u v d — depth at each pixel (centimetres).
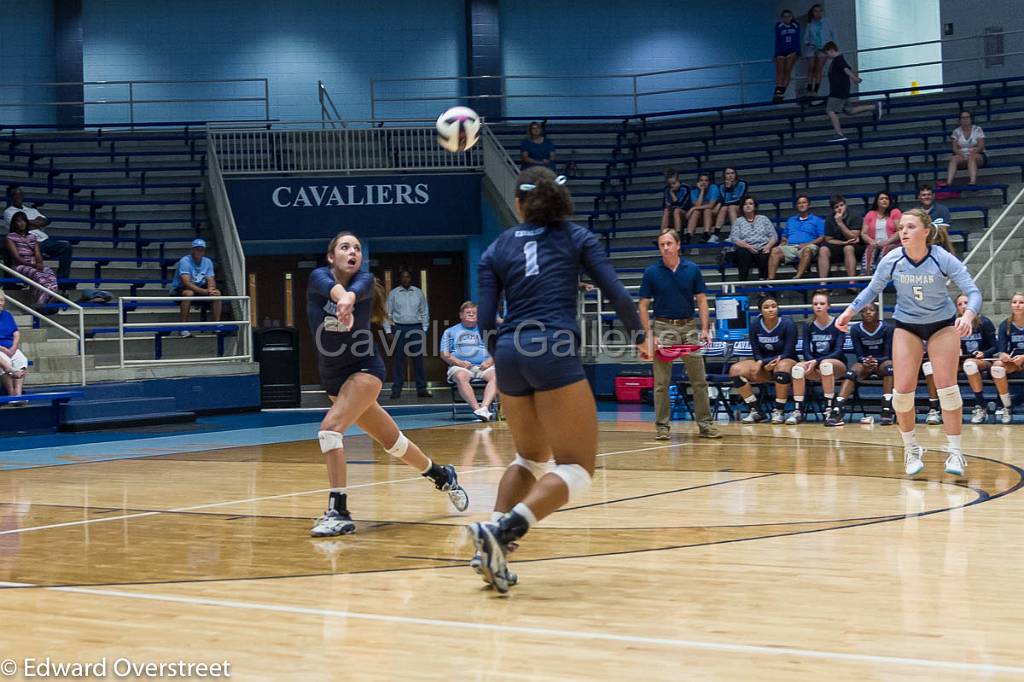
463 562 516
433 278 2239
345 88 2461
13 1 2361
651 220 2089
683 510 659
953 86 2112
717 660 344
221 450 1128
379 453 1063
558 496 439
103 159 2206
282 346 1773
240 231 2091
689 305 1101
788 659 344
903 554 513
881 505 665
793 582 458
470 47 2450
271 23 2445
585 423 447
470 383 1427
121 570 508
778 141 2219
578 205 2158
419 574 489
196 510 706
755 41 2536
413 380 2242
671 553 527
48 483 869
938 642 362
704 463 906
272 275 2209
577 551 535
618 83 2516
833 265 1745
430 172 2130
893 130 2117
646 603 425
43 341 1598
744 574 476
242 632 388
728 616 402
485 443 1123
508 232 468
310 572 497
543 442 471
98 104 2350
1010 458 895
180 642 376
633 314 453
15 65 2361
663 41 2527
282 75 2447
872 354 1224
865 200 1881
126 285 1947
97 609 427
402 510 685
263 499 755
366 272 621
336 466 605
